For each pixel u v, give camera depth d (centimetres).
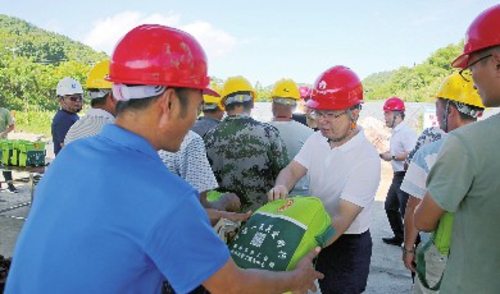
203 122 402
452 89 222
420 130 1753
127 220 98
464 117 220
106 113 263
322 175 236
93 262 97
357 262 238
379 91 5925
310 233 174
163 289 132
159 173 104
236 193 301
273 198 222
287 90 391
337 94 216
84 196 102
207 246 102
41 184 113
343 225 209
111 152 107
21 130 2623
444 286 162
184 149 229
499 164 140
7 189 761
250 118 308
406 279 434
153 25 119
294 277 139
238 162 299
